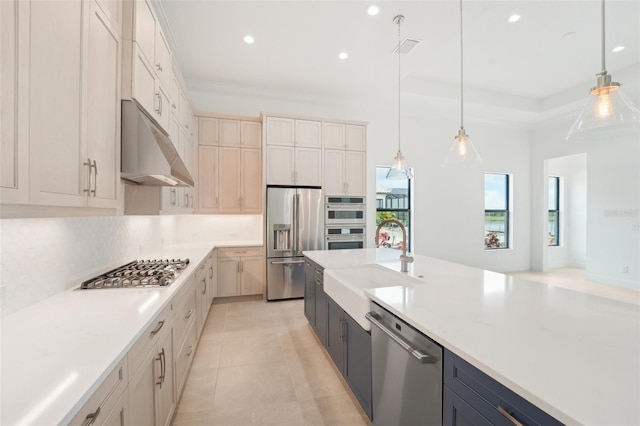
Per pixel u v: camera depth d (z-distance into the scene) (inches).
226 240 185.5
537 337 39.6
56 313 53.7
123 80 67.2
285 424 71.5
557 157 237.6
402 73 163.6
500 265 249.0
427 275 79.0
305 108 197.9
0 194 32.8
